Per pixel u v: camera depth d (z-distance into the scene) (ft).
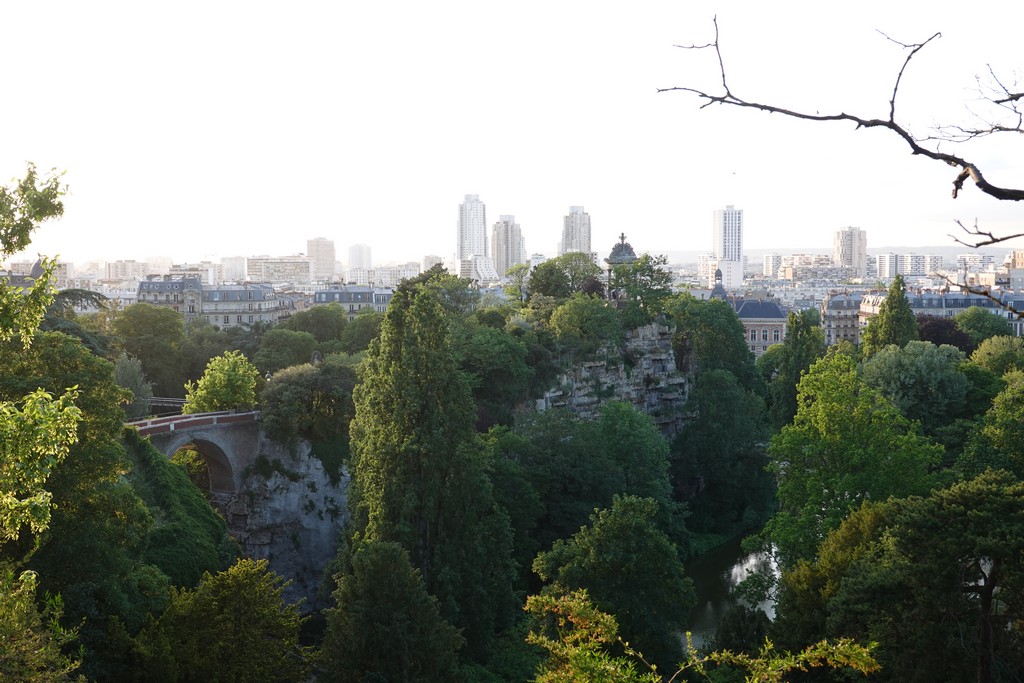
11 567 148.05
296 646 226.79
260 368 567.18
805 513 292.61
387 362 313.32
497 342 446.60
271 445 427.74
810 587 236.22
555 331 512.63
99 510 209.15
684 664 117.80
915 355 418.10
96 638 192.24
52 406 127.34
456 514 301.22
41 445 125.29
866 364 440.45
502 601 313.94
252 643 202.59
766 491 504.02
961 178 52.42
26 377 215.92
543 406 475.31
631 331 553.64
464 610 295.28
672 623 272.92
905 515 202.49
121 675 192.13
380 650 230.27
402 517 296.51
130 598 217.36
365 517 315.78
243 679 198.29
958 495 201.26
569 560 274.98
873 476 297.12
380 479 302.25
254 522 422.00
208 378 441.68
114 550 212.23
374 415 311.27
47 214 138.00
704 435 499.10
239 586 205.05
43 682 135.44
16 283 420.36
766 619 268.21
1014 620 191.72
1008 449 320.50
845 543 246.27
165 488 308.60
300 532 424.05
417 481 301.84
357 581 238.68
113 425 220.84
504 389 446.60
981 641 185.98
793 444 309.22
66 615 193.67
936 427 395.55
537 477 398.21
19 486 131.64
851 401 316.40
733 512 493.77
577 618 135.54
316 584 420.77
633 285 570.05
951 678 184.85
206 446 420.36
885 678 197.67
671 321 588.50
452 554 295.48
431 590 294.87
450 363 314.35
